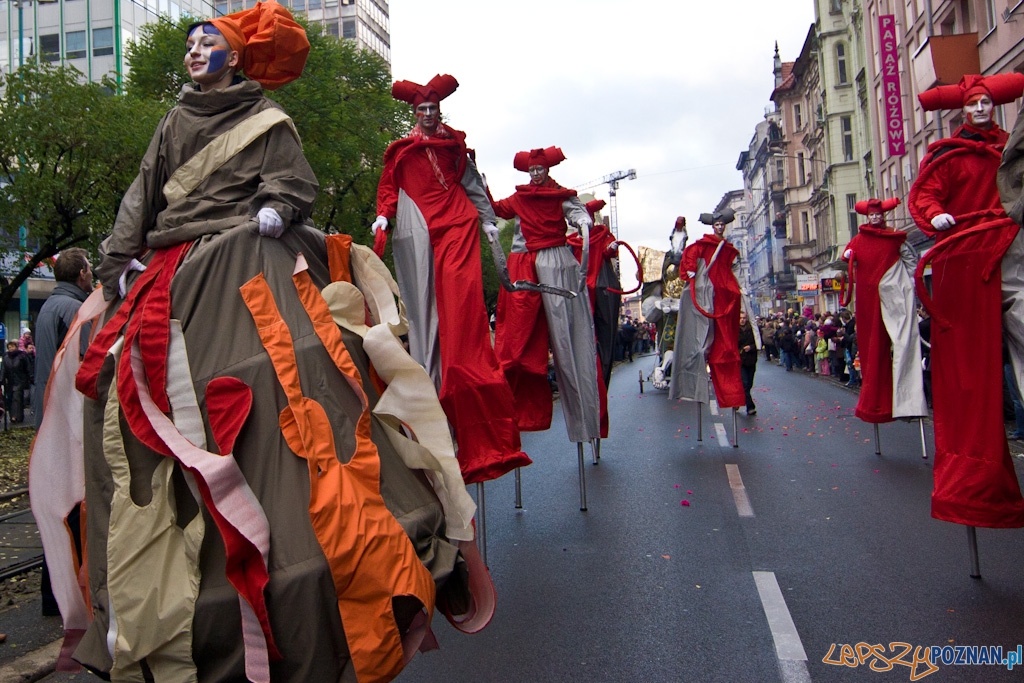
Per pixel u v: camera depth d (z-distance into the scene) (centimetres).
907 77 3042
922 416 915
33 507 316
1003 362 485
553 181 714
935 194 501
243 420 273
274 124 325
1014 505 472
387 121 2650
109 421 271
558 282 707
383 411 309
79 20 3581
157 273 303
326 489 265
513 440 550
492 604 318
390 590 259
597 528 659
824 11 4769
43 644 454
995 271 468
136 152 1374
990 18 2177
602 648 424
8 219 1346
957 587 494
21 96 1384
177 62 2159
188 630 251
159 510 262
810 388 1998
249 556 254
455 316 543
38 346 546
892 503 713
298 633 252
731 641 427
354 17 8306
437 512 305
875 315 924
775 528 643
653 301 1903
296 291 304
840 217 4731
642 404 1678
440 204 559
